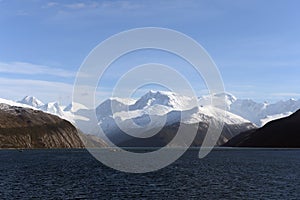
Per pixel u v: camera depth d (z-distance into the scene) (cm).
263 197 7031
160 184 8819
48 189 7906
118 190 7844
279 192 7588
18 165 14688
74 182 9131
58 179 9744
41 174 11050
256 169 12962
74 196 7094
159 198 6925
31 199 6769
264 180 9594
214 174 11244
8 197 6944
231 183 9000
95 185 8594
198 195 7256
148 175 10981
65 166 14388
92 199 6812
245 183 8988
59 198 6875
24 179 9656
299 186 8431
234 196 7150
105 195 7225
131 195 7238
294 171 12138
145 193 7475
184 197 7044
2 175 10612
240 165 14900
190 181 9425
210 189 8000
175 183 9012
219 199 6844
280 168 13350
